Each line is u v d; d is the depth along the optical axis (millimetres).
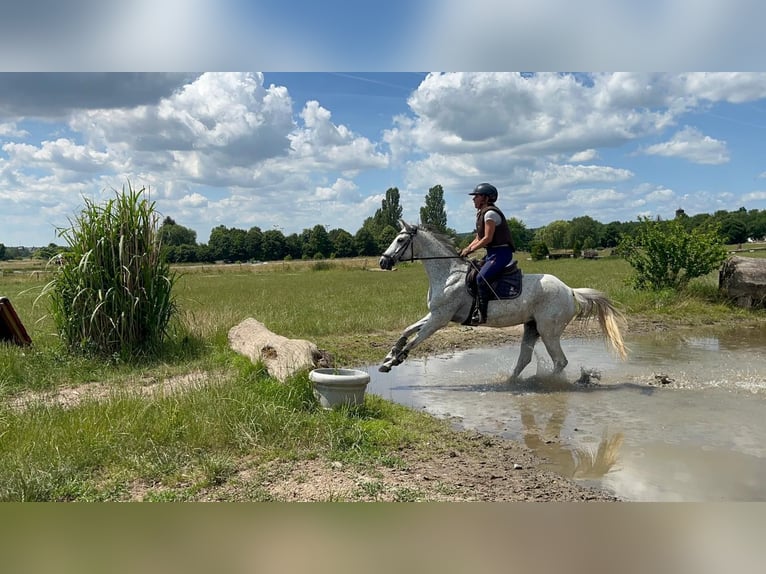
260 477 4809
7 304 10000
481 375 9344
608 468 5348
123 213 9695
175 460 5082
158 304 9898
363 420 6402
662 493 4770
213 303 18359
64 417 6055
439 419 6926
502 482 4879
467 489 4648
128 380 8305
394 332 13031
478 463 5398
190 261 87812
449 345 11891
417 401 7801
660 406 7418
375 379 9125
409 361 10516
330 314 15008
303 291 25016
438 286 8602
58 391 7859
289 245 95875
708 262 16438
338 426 6039
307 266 59406
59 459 4883
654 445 5988
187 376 8508
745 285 15742
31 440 5363
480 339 12539
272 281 35969
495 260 8406
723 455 5688
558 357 8789
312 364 7527
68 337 9500
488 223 8320
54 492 4426
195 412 6055
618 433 6391
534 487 4750
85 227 9609
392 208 97000
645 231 17438
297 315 14648
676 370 9500
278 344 8523
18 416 6137
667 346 11734
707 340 12430
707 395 7941
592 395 8000
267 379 7391
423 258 8648
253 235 95000
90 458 5059
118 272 9461
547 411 7266
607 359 10453
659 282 17281
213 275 49375
